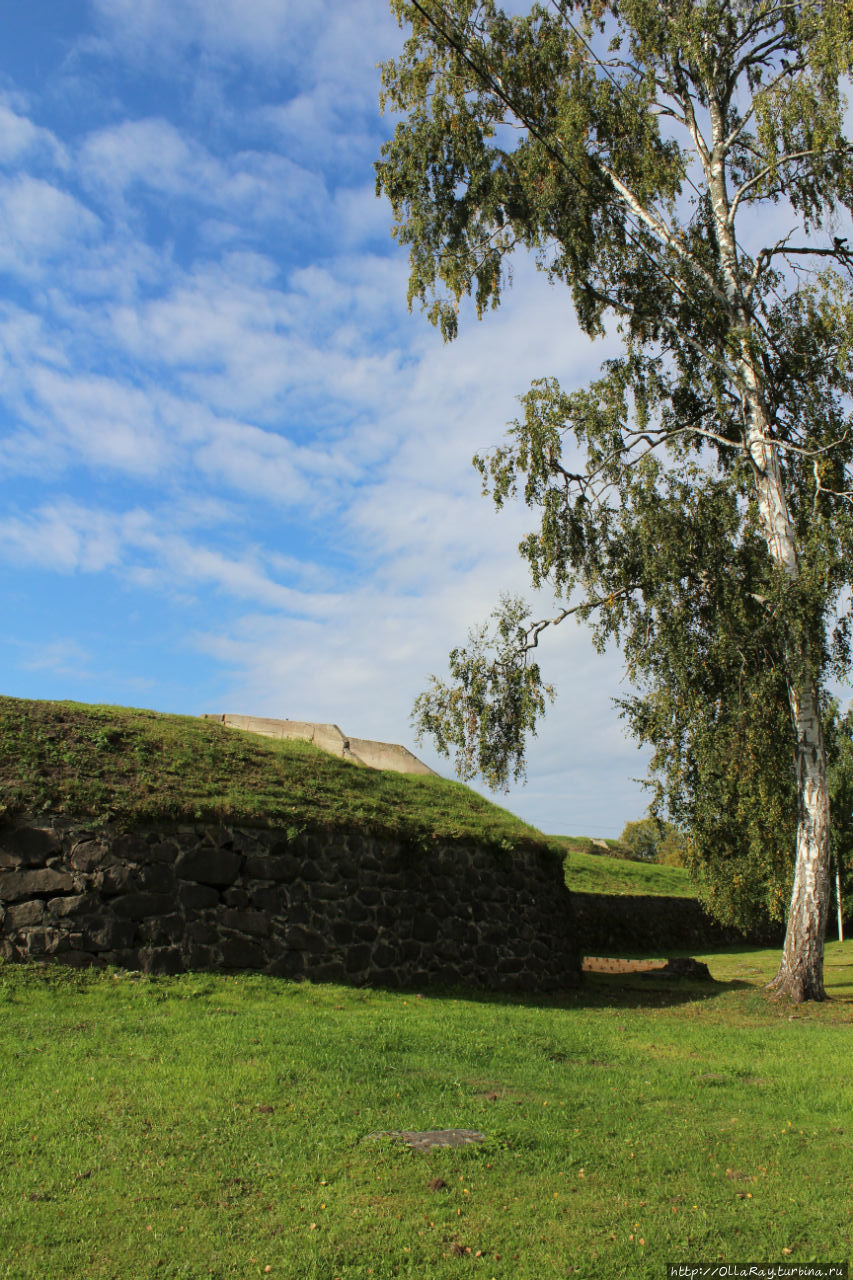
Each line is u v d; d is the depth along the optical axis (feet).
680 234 60.03
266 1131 21.56
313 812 46.37
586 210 60.23
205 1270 15.39
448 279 62.95
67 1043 27.68
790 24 58.90
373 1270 15.65
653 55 61.98
